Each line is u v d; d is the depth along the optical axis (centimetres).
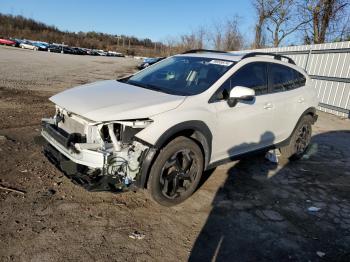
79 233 322
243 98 412
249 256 318
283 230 369
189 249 319
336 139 819
